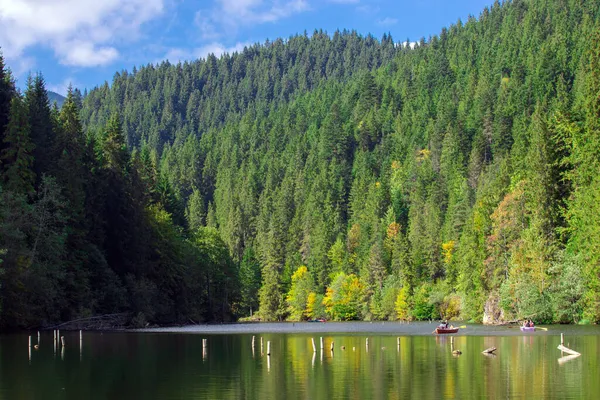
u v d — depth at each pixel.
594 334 72.94
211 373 44.91
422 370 45.66
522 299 90.81
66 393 37.28
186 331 91.31
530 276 91.75
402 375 43.47
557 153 94.19
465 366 47.31
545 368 45.38
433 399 35.22
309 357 54.94
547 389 37.38
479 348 60.53
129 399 35.69
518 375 42.44
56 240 76.69
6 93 85.81
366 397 36.03
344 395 36.66
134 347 62.41
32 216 74.62
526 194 97.81
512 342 65.75
